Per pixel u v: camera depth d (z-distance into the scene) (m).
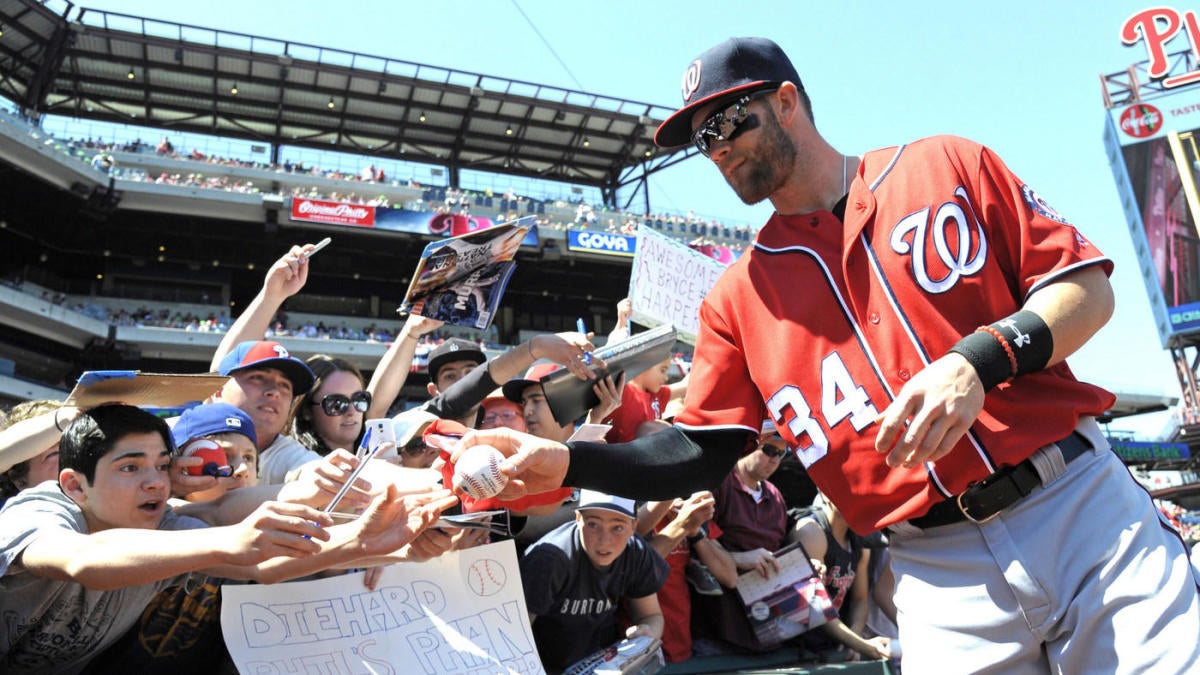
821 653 3.68
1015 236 1.51
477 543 2.49
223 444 2.40
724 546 3.79
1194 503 34.66
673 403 3.63
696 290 4.79
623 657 2.76
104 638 2.02
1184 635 1.32
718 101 1.66
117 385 2.01
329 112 33.44
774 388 1.69
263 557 1.61
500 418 3.13
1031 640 1.46
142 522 1.99
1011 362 1.32
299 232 28.61
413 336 3.76
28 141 23.20
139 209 26.11
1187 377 36.47
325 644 2.02
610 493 1.66
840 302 1.61
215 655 2.25
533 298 35.53
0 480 2.47
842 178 1.71
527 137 36.12
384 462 2.01
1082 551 1.43
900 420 1.30
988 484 1.47
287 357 2.94
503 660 2.14
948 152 1.59
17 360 25.45
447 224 29.55
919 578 1.60
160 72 30.27
